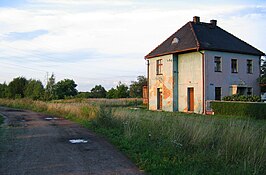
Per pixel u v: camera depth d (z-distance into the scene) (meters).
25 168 8.06
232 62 32.25
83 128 17.20
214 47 30.59
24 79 61.38
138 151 9.57
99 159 9.03
